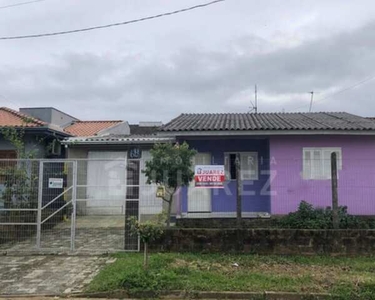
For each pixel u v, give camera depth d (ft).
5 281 24.35
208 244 30.14
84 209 38.96
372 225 35.24
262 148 44.11
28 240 33.60
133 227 25.85
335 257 29.12
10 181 35.27
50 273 25.84
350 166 40.01
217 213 42.04
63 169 35.88
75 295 22.15
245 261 27.73
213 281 23.06
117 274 24.13
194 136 41.78
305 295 21.27
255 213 41.60
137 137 49.37
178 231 30.42
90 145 49.70
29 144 47.29
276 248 29.78
